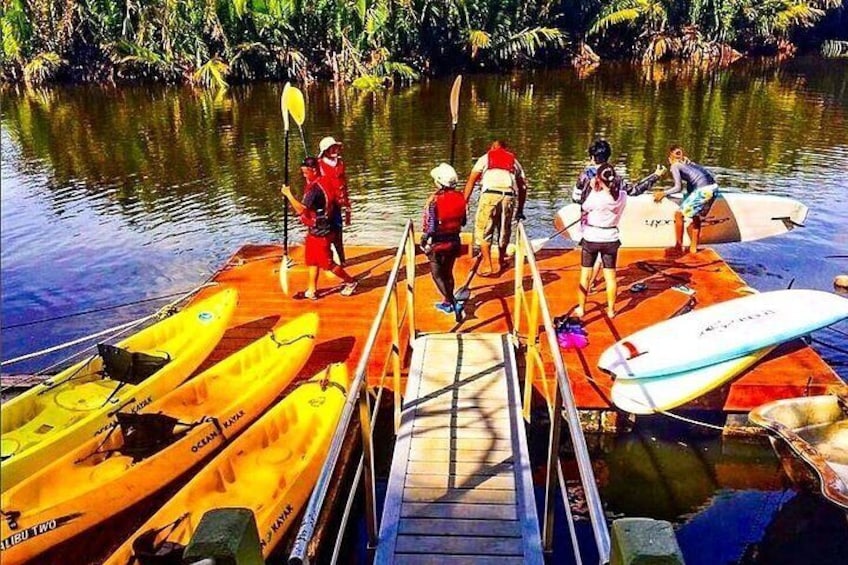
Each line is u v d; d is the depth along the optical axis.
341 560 5.08
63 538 4.67
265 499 4.80
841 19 46.97
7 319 9.24
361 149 18.84
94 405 5.82
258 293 8.05
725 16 41.94
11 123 23.92
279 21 34.47
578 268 8.56
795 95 27.58
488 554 4.01
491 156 7.86
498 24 38.62
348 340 6.88
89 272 10.81
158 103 28.27
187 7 33.38
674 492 5.72
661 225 9.80
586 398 6.02
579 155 17.50
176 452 5.24
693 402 6.02
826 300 6.58
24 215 13.57
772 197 10.26
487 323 7.04
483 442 5.02
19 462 4.96
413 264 6.35
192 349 6.51
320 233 7.48
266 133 21.39
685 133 20.09
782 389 5.91
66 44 34.06
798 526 5.32
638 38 43.06
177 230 12.69
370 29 33.28
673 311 7.29
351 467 5.80
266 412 6.06
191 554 2.21
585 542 5.11
